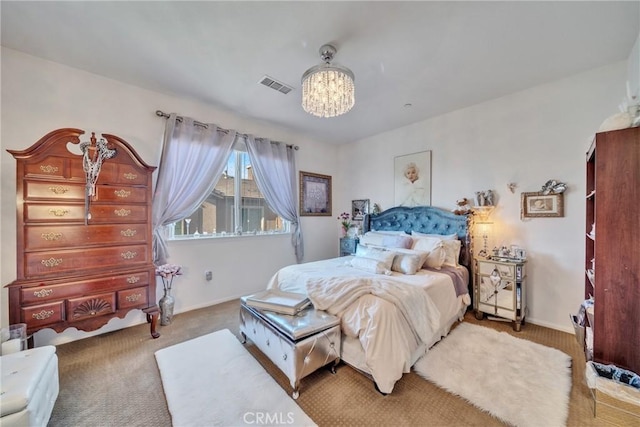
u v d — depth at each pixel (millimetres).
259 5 1692
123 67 2445
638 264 1500
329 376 1905
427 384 1804
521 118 2893
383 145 4340
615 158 1556
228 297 3572
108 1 1659
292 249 4355
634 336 1510
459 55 2230
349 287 2092
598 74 2436
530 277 2836
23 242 1927
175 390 1724
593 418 1484
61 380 1838
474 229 3203
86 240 2170
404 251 3012
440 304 2410
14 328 1778
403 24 1859
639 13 1731
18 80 2225
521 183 2904
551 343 2352
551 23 1841
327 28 1905
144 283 2428
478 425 1459
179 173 3068
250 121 3779
